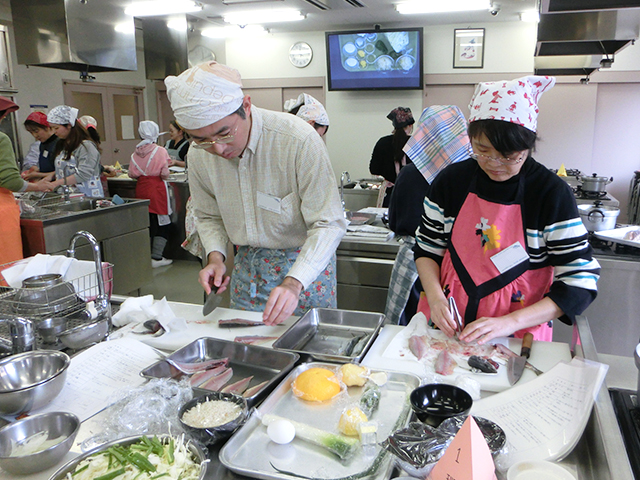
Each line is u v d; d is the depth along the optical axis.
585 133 6.88
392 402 1.06
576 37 3.02
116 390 1.15
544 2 2.39
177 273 5.20
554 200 1.32
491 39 6.85
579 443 0.94
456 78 7.07
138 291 4.47
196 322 1.59
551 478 0.79
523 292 1.42
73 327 1.38
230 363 1.31
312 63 7.70
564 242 1.33
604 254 2.59
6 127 5.73
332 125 7.77
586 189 4.54
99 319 1.42
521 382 1.15
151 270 4.54
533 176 1.36
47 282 1.39
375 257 2.99
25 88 6.93
